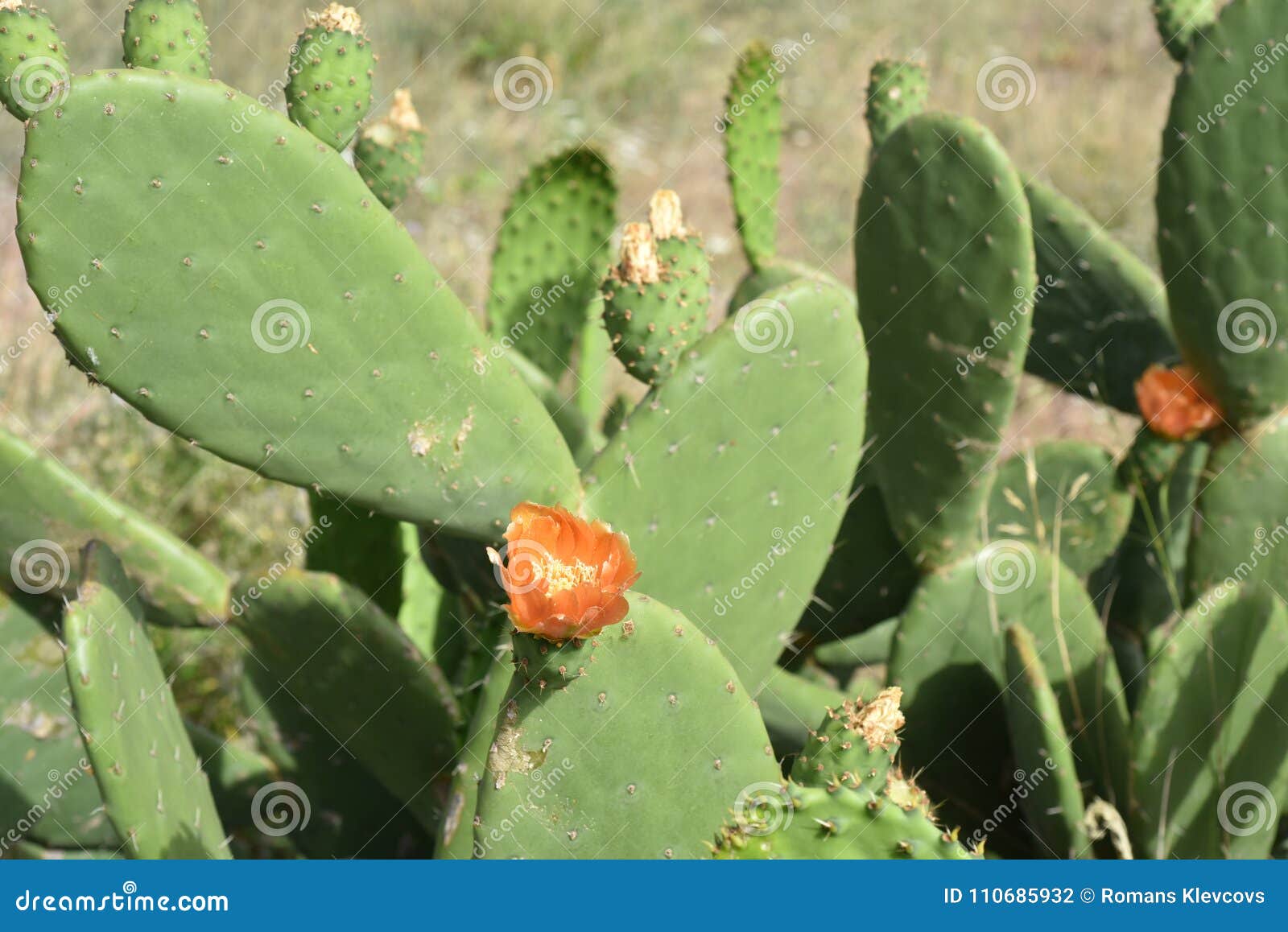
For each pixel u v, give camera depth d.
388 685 2.21
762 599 2.14
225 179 1.66
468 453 1.87
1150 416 2.60
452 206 6.16
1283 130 2.33
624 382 4.61
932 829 1.55
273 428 1.77
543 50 7.93
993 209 2.29
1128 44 8.57
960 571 2.48
